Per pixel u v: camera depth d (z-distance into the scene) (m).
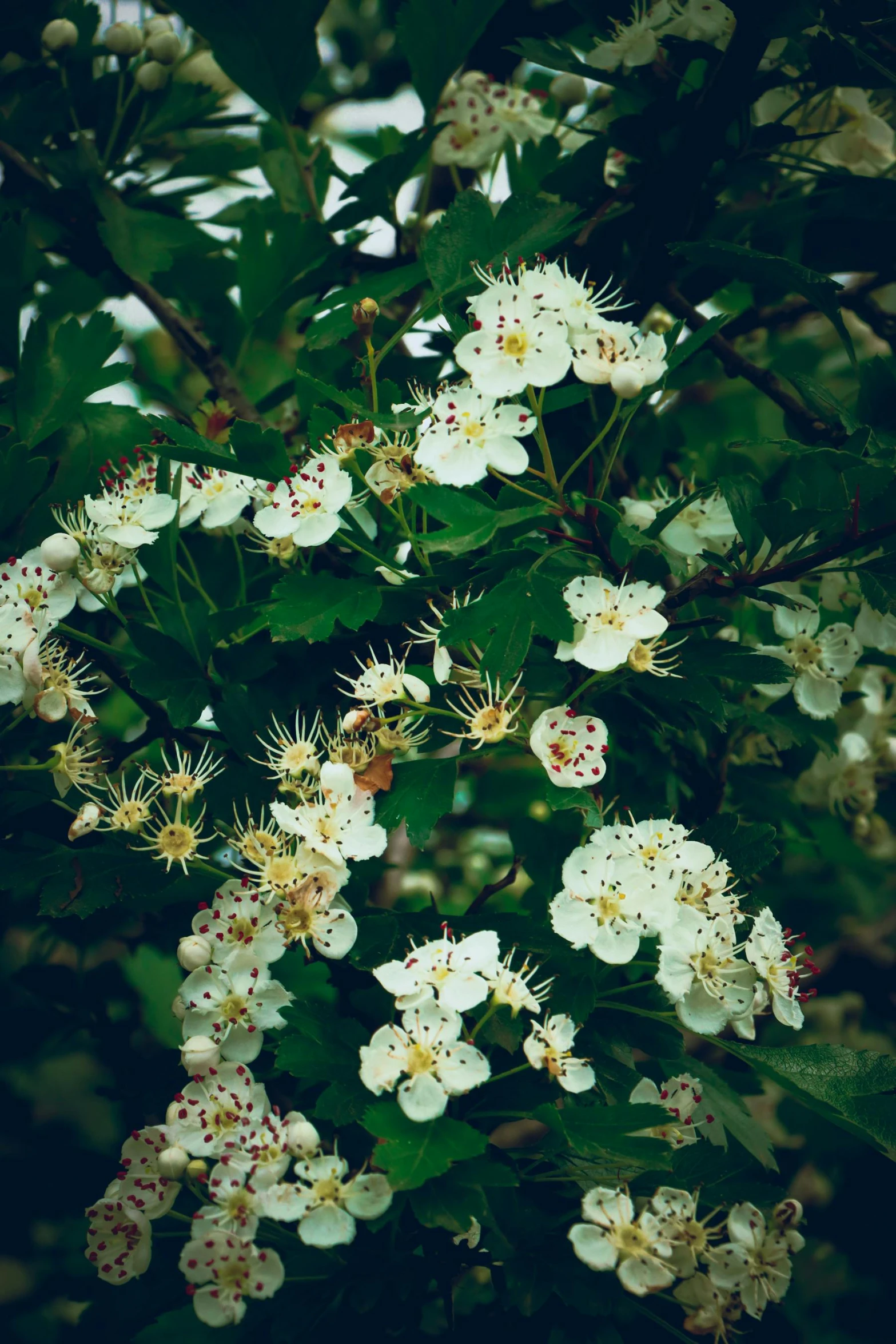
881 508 0.32
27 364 0.37
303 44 0.40
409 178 0.39
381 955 0.32
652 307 0.39
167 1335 0.31
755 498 0.33
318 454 0.33
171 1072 0.35
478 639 0.32
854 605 0.39
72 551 0.33
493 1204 0.31
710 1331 0.31
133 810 0.33
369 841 0.32
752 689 0.38
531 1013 0.32
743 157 0.38
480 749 0.33
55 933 0.38
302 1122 0.30
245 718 0.34
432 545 0.31
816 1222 0.41
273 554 0.35
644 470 0.41
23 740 0.35
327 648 0.35
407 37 0.38
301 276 0.40
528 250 0.35
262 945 0.32
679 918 0.31
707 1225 0.32
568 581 0.33
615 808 0.36
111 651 0.34
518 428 0.32
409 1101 0.29
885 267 0.39
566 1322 0.31
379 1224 0.30
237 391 0.41
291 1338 0.30
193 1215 0.32
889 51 0.36
